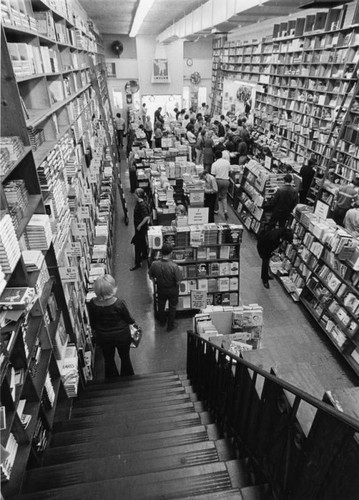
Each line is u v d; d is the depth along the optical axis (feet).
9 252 5.74
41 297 8.85
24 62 9.01
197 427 9.16
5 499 5.95
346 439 4.10
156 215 21.99
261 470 6.70
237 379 8.09
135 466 7.52
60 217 11.51
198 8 31.71
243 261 22.94
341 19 24.91
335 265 15.79
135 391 12.26
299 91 33.22
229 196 32.48
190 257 17.57
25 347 7.09
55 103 12.91
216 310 14.11
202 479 6.84
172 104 63.72
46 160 10.21
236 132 40.86
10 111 7.59
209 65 71.92
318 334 16.80
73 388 10.32
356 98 24.79
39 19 11.89
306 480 5.04
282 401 5.81
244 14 25.12
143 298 19.61
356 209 18.97
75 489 6.52
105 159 31.37
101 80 42.75
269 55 40.29
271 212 23.41
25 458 6.59
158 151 32.78
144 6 22.25
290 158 32.42
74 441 8.81
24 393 7.44
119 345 12.57
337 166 26.73
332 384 14.12
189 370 14.11
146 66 57.21
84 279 15.31
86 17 33.73
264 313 18.24
